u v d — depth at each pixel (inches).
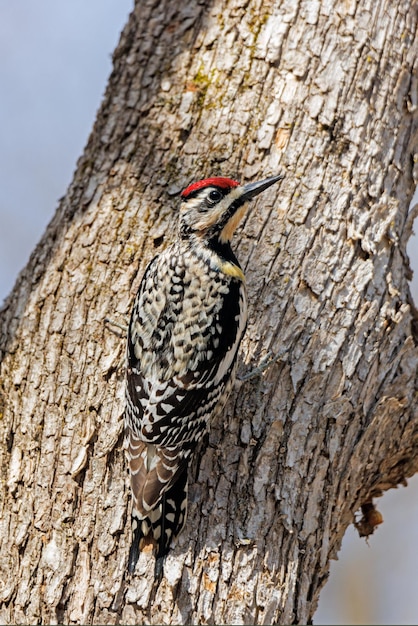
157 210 454.6
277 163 457.4
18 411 419.8
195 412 394.3
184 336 404.8
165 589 371.2
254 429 407.5
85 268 443.2
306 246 440.5
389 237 454.3
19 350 436.1
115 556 380.8
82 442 402.9
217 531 386.0
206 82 479.5
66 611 373.4
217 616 369.1
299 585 390.0
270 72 473.4
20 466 406.3
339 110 464.4
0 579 385.4
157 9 517.7
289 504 395.5
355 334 430.9
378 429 436.1
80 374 419.2
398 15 490.3
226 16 491.8
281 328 427.5
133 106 488.7
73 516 390.3
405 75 484.1
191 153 466.0
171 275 422.0
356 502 454.6
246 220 450.9
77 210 465.1
